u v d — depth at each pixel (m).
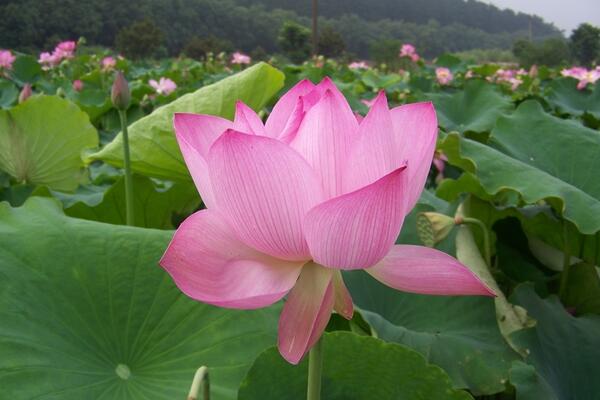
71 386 0.51
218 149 0.38
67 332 0.55
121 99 0.89
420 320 0.70
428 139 0.43
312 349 0.43
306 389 0.50
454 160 0.89
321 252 0.38
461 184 1.02
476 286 0.40
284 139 0.43
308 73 2.87
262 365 0.50
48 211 0.65
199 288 0.38
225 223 0.42
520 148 0.91
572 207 0.76
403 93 2.94
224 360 0.55
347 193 0.37
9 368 0.49
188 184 1.02
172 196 1.03
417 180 0.43
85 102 2.61
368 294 0.74
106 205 1.01
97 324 0.57
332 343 0.50
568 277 0.87
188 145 0.43
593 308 0.86
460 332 0.67
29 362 0.51
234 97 0.97
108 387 0.52
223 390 0.53
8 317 0.53
